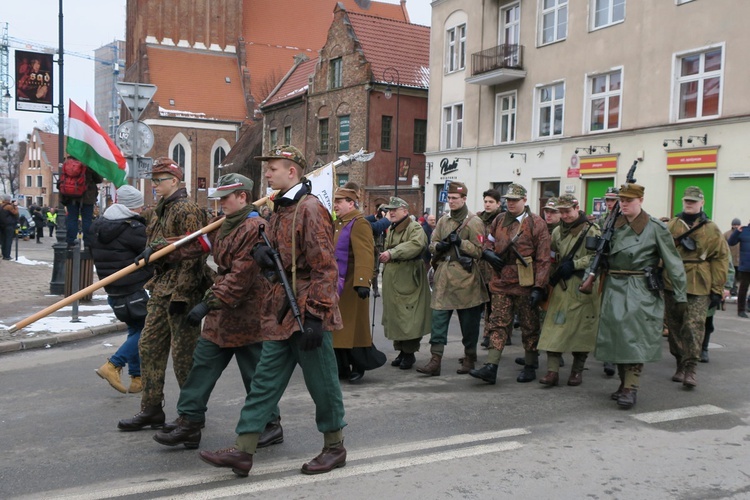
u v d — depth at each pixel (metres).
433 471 4.44
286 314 4.14
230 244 4.52
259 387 4.26
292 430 5.37
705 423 5.62
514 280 6.84
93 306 11.84
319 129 37.78
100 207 34.66
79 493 4.06
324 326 4.13
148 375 5.23
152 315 5.15
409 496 4.03
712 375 7.45
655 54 19.06
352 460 4.64
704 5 17.67
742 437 5.25
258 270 4.54
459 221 7.32
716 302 7.05
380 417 5.70
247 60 62.28
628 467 4.56
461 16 27.50
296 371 7.52
